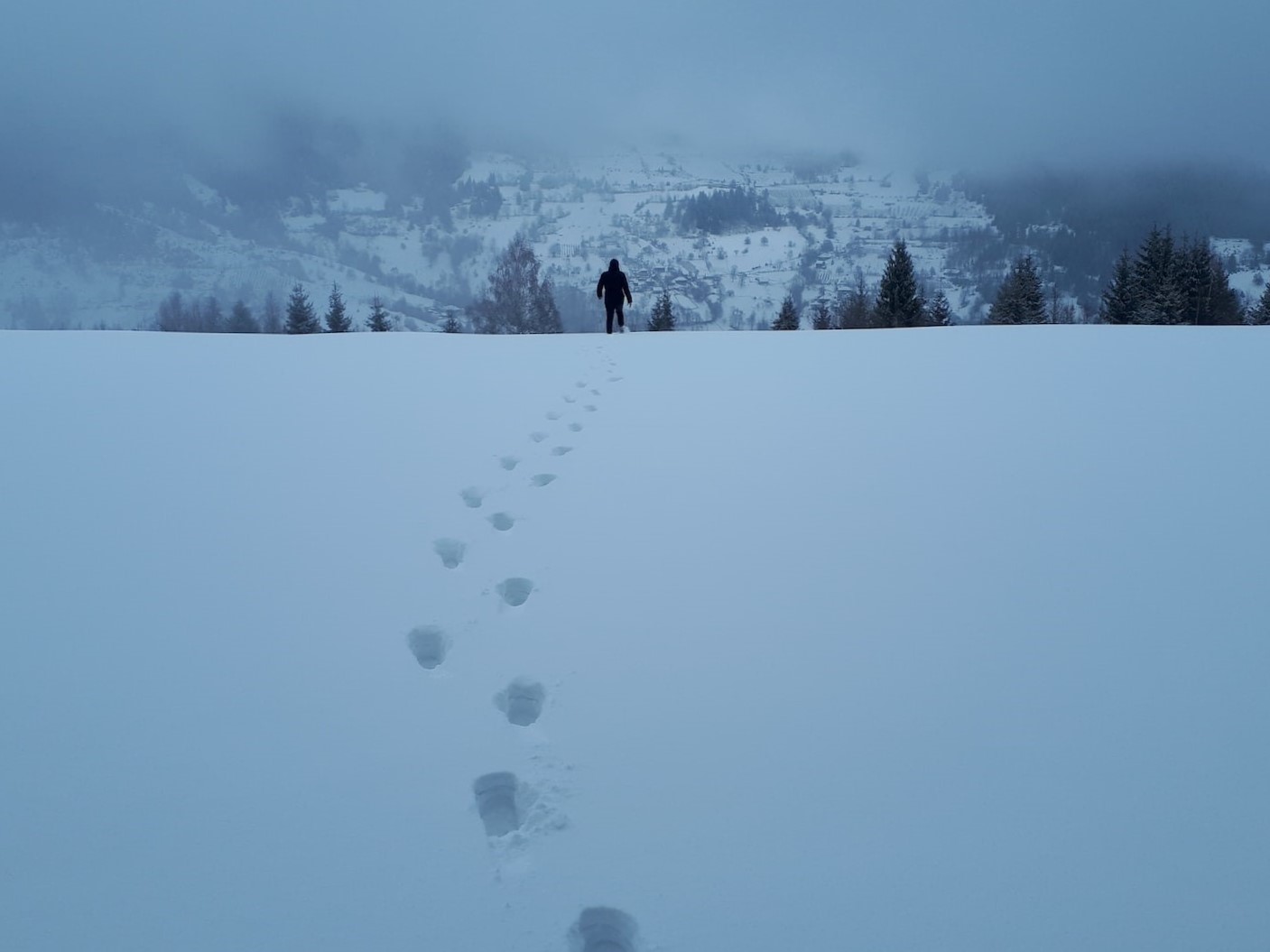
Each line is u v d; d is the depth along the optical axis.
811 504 3.95
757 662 2.74
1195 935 1.74
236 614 2.96
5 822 2.01
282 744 2.34
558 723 2.49
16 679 2.52
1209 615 2.88
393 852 2.00
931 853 1.97
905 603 3.04
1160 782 2.15
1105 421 4.93
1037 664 2.65
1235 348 6.87
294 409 5.34
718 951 1.75
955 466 4.32
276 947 1.75
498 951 1.77
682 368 7.14
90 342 7.09
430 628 3.02
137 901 1.83
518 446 4.96
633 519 3.89
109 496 3.79
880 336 8.83
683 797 2.17
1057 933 1.76
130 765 2.22
